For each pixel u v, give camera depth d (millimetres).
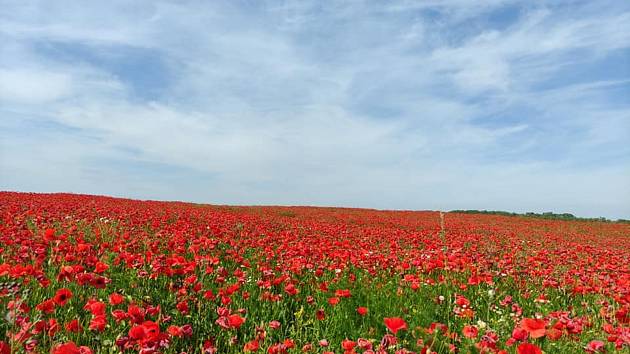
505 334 5758
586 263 10828
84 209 15750
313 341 5215
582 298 8070
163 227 12859
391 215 36062
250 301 6449
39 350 3916
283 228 16844
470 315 5887
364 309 5441
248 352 4492
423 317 6340
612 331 5109
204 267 7254
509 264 9680
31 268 5113
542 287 8422
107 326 4664
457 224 29000
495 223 33688
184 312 5289
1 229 8820
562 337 5305
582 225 36594
